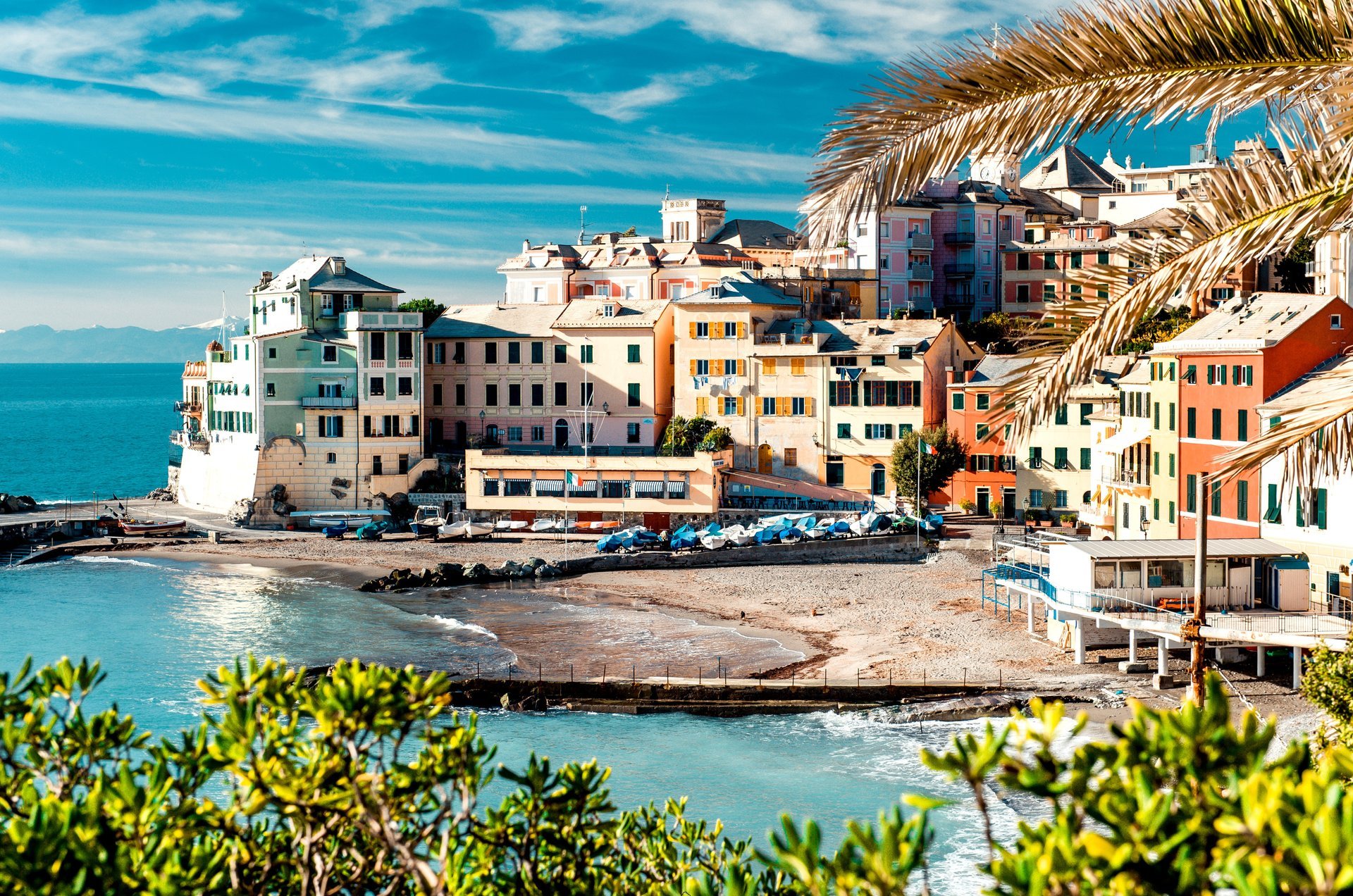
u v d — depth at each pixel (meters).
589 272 157.62
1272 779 8.49
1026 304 150.12
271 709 12.16
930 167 14.90
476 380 134.38
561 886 13.93
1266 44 13.88
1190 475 71.25
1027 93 14.47
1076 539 89.81
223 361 132.38
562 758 54.38
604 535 113.88
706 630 79.56
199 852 12.34
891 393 119.50
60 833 10.70
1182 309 103.06
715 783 51.03
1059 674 63.06
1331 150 14.24
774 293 130.88
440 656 72.81
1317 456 16.36
